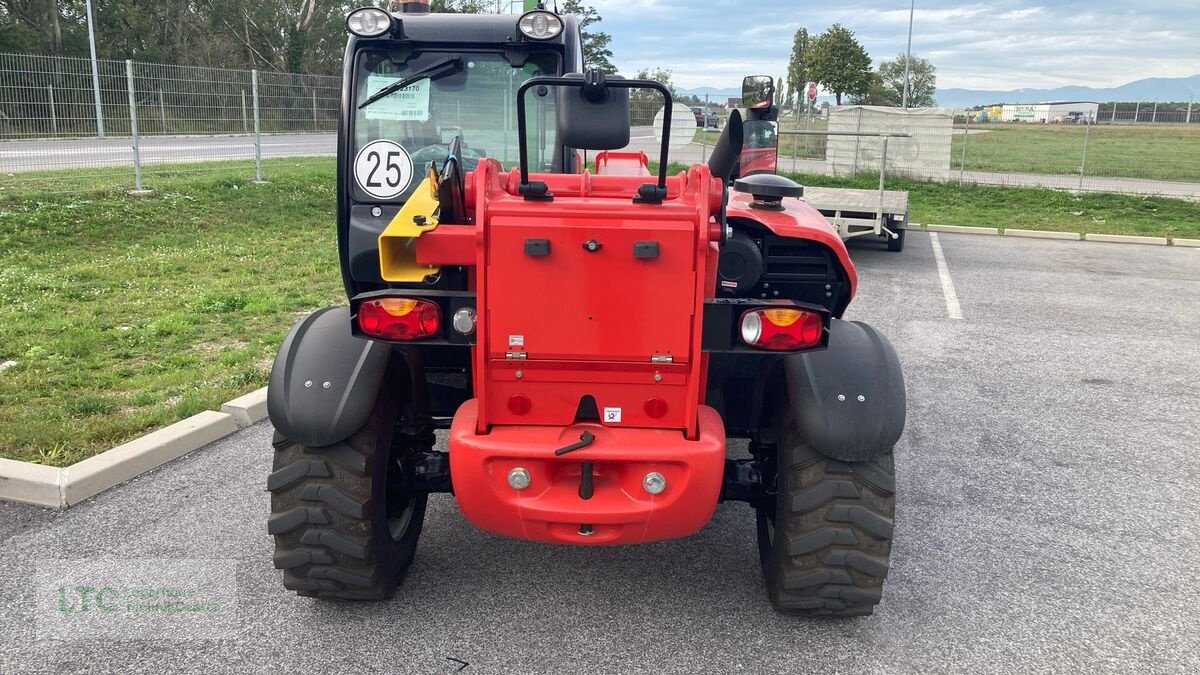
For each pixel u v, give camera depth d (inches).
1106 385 276.1
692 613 140.9
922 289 426.0
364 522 127.6
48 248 402.9
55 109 550.6
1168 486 197.8
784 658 129.4
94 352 255.3
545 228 109.7
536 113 187.0
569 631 135.1
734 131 137.6
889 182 877.2
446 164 115.0
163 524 163.8
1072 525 176.9
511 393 118.5
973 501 187.5
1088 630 138.9
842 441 121.1
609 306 112.8
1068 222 691.4
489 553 158.9
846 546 126.3
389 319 114.9
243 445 202.5
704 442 117.3
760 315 115.2
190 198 523.2
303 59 1907.0
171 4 1774.1
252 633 131.9
